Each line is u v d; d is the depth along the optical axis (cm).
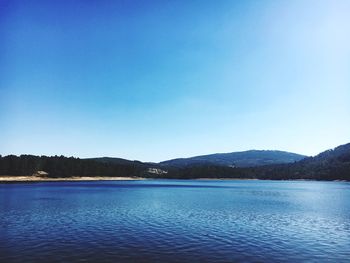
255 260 2883
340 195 11969
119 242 3491
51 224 4572
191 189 16225
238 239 3716
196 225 4619
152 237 3766
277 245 3447
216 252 3136
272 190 15975
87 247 3259
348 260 2925
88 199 8856
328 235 4000
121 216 5469
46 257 2888
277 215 5819
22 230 4097
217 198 9981
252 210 6575
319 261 2886
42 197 9344
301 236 3925
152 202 8200
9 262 2731
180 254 3050
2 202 7656
